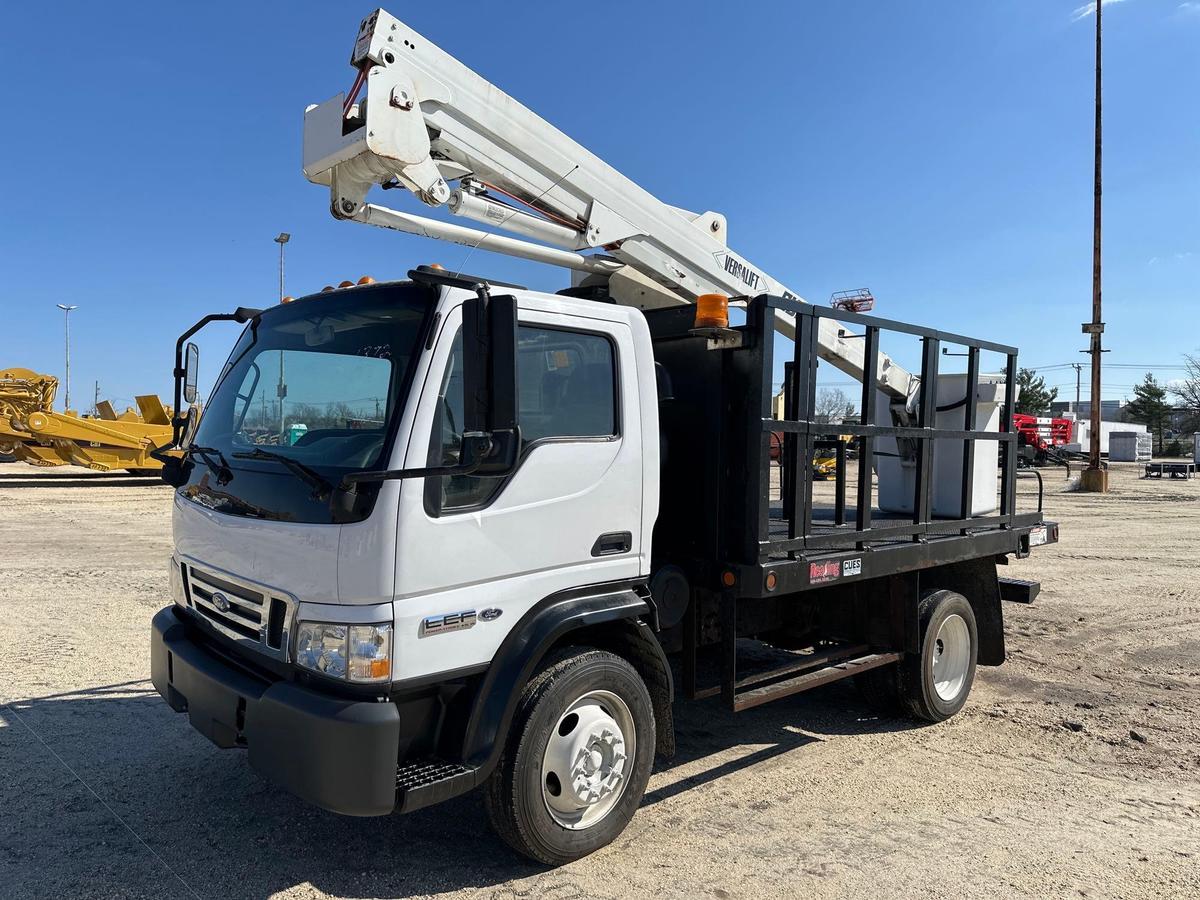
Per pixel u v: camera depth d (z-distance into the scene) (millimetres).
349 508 2947
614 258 4938
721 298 4070
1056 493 26484
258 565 3312
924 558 5156
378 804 2873
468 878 3465
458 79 3996
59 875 3430
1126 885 3527
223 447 3854
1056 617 8953
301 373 3635
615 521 3754
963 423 5855
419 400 3100
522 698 3377
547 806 3455
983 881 3539
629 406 3836
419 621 3020
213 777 4402
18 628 7391
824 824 4074
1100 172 25938
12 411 22031
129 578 9859
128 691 5750
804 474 4395
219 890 3346
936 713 5562
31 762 4559
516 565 3350
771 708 5945
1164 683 6645
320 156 3844
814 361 4438
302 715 2910
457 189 4145
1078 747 5230
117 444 22812
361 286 3602
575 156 4523
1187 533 16359
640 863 3633
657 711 3975
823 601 5703
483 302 2879
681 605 4266
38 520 15430
